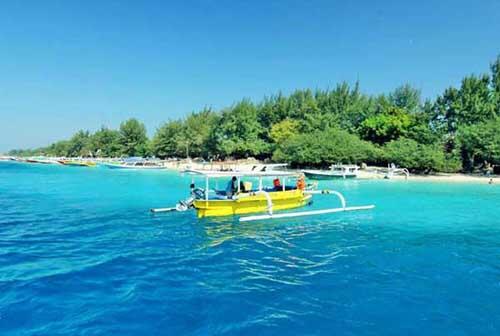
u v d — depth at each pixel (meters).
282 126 78.69
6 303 9.46
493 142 49.62
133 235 17.05
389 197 31.95
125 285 10.74
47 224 19.61
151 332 8.15
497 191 36.53
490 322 8.70
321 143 60.00
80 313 8.98
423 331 8.28
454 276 11.74
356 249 14.88
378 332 8.21
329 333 8.16
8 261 12.94
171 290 10.41
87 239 16.31
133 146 126.19
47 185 43.53
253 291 10.39
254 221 20.25
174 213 22.80
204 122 101.25
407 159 53.50
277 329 8.30
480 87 61.97
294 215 21.84
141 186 41.78
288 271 12.12
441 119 63.88
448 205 27.31
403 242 16.08
